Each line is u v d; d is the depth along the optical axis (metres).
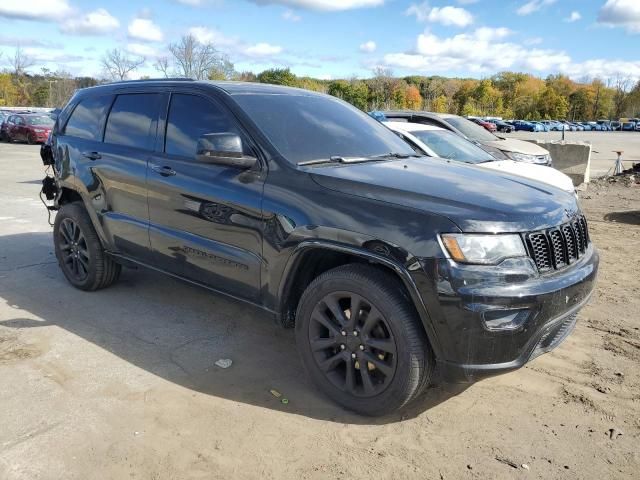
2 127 27.86
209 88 4.09
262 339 4.31
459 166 4.02
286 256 3.38
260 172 3.58
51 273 5.80
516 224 2.94
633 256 6.96
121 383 3.57
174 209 4.06
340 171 3.47
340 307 3.31
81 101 5.26
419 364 3.00
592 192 13.16
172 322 4.59
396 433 3.12
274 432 3.09
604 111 119.75
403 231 2.94
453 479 2.74
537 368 3.88
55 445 2.92
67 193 5.31
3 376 3.61
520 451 2.97
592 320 4.77
